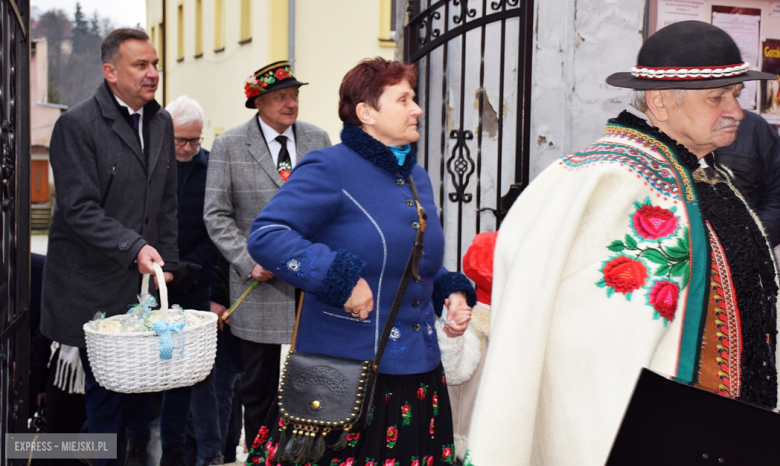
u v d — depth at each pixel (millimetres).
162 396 3287
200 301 3615
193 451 3635
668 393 1322
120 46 2812
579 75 3197
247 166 3232
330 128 13992
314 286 1679
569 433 1412
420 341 1874
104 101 2865
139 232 2957
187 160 3744
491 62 3889
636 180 1444
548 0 3305
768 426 1220
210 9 17281
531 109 3359
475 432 1396
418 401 1856
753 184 3094
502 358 1411
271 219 1756
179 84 20141
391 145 1909
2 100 2184
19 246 2525
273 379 3287
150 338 2383
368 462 1766
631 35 3217
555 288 1409
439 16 3799
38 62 25047
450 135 3707
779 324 1560
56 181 2812
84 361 2879
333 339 1804
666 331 1414
